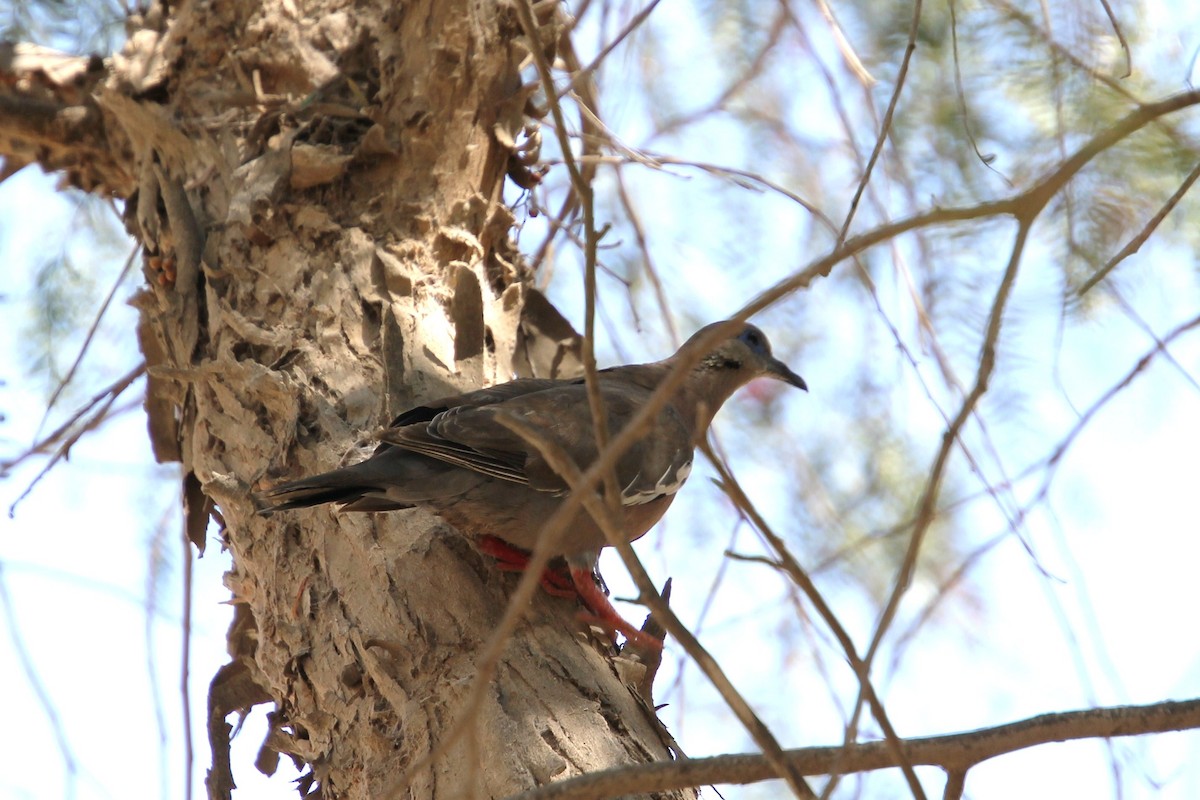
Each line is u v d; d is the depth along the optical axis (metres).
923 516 4.95
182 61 10.87
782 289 4.80
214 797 9.61
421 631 8.19
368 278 9.96
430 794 7.43
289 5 10.71
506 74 10.69
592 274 5.26
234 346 9.78
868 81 9.87
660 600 4.92
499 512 8.91
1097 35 8.47
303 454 9.21
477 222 10.61
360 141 10.21
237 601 9.82
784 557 4.64
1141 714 5.55
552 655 8.14
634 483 9.62
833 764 5.49
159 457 11.12
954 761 5.52
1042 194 4.95
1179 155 7.71
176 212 10.28
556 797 5.46
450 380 9.76
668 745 8.01
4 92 11.34
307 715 8.46
